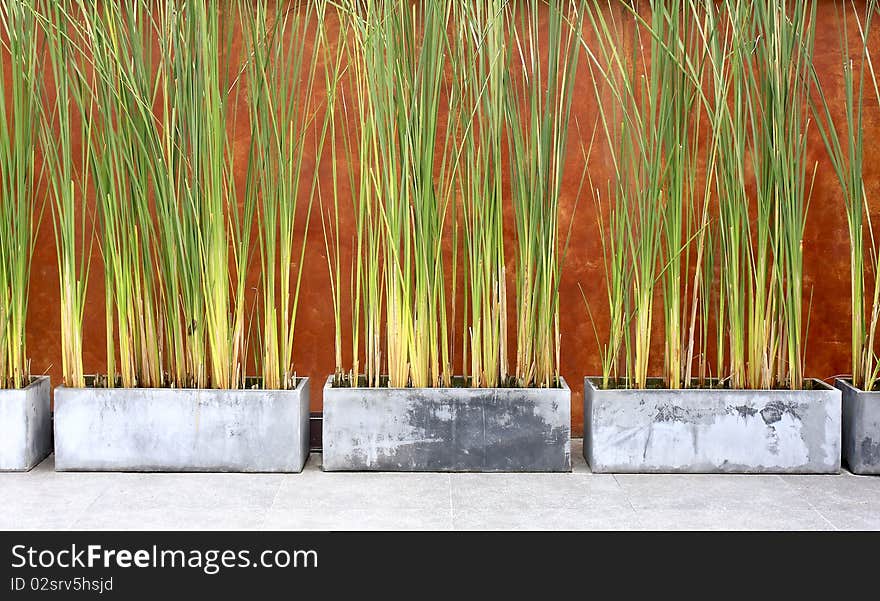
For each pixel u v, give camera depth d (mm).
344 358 2285
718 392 1893
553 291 2018
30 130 1912
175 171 1929
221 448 1892
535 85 1909
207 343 2053
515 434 1899
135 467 1890
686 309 2127
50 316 2277
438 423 1897
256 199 1925
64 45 1887
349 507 1681
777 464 1896
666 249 2146
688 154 1986
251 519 1615
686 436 1898
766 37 1890
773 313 1940
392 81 1854
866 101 2219
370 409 1895
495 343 1959
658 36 1869
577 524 1600
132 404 1880
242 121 2207
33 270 2258
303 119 2205
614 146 2195
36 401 1950
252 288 2230
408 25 1890
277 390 1892
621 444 1901
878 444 1887
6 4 1860
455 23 1886
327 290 2277
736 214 1911
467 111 2002
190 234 1878
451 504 1699
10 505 1681
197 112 1852
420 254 1896
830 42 2211
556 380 2006
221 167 1883
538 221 1918
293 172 2221
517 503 1708
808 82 1946
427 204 1878
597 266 2268
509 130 1926
